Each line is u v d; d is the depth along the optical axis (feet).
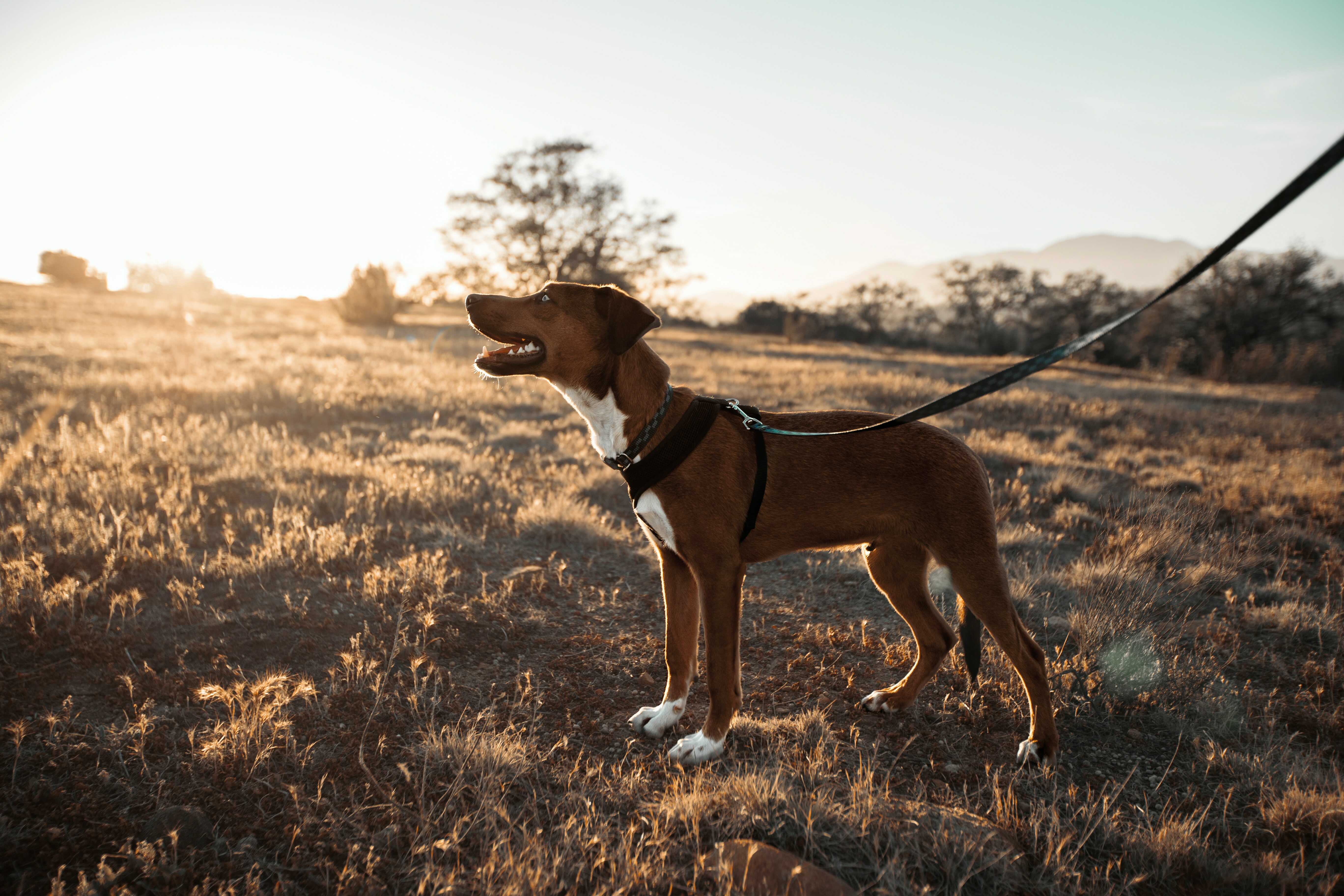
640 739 11.89
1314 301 165.68
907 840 9.09
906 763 11.44
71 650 13.20
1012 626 10.88
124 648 13.38
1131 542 20.62
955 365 96.63
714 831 9.50
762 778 9.96
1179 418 49.03
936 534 10.88
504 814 9.22
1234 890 8.82
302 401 37.47
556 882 8.52
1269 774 10.88
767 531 11.32
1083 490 26.35
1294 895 8.67
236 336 76.95
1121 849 9.52
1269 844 9.75
